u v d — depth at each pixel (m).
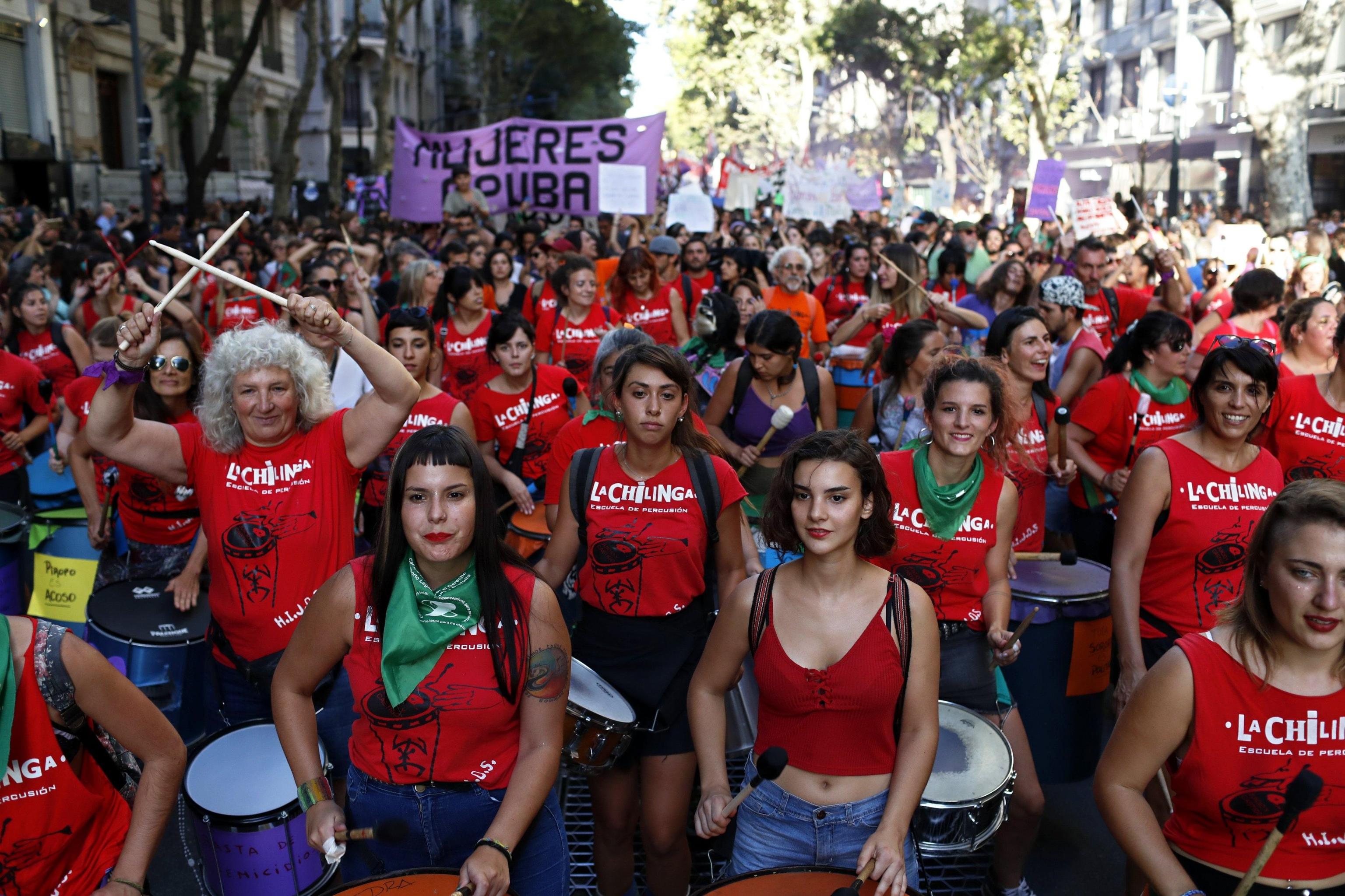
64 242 14.51
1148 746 2.50
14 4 23.84
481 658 2.69
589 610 3.75
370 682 2.70
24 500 6.36
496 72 55.16
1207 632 2.50
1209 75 36.00
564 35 52.72
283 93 41.59
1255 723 2.41
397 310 5.12
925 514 3.74
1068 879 4.18
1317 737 2.38
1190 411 5.40
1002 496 3.77
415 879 2.55
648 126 14.80
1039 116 32.91
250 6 38.09
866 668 2.81
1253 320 6.36
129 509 4.79
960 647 3.79
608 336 4.63
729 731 3.72
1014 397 4.20
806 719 2.88
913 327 5.42
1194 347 7.55
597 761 3.31
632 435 3.61
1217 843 2.52
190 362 4.62
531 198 15.16
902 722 2.87
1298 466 4.52
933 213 21.88
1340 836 2.44
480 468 2.68
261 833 3.00
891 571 3.77
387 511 2.68
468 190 15.16
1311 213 18.88
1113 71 42.75
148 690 4.10
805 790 2.89
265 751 3.38
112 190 27.56
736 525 3.74
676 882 3.67
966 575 3.75
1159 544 3.86
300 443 3.61
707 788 2.94
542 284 9.00
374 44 51.78
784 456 2.90
